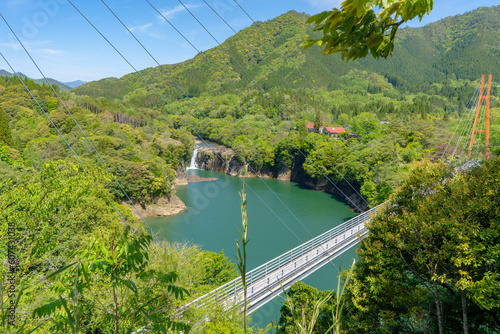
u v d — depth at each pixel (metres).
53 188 10.65
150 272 4.18
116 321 3.58
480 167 13.49
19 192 10.11
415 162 15.56
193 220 54.34
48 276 3.00
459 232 10.80
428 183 14.20
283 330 17.02
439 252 11.41
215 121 139.50
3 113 61.03
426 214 12.34
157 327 3.81
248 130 114.56
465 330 11.23
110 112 113.81
